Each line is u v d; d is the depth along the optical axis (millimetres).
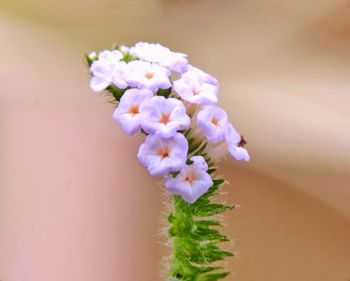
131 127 113
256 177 168
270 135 174
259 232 163
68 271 168
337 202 166
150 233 162
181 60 119
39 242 175
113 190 170
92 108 182
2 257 178
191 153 117
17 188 183
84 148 178
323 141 170
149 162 112
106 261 164
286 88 182
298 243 163
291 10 183
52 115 186
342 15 176
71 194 175
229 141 115
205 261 119
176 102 113
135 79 115
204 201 119
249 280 159
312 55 183
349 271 161
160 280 158
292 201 166
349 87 178
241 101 182
